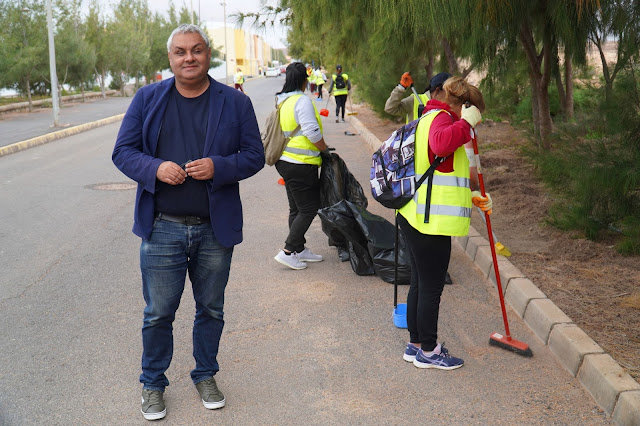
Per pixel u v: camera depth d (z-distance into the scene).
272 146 5.53
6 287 5.30
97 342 4.21
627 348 3.77
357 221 5.45
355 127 18.19
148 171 3.03
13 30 25.20
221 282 3.35
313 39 10.08
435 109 3.57
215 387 3.44
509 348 4.03
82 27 36.56
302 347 4.13
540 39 8.17
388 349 4.10
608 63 6.28
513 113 14.58
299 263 5.75
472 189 3.95
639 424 2.99
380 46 9.59
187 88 3.16
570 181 6.02
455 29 6.17
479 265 5.65
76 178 10.66
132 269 5.79
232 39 82.38
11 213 8.05
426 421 3.24
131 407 3.40
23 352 4.06
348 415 3.31
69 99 32.81
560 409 3.33
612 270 5.20
